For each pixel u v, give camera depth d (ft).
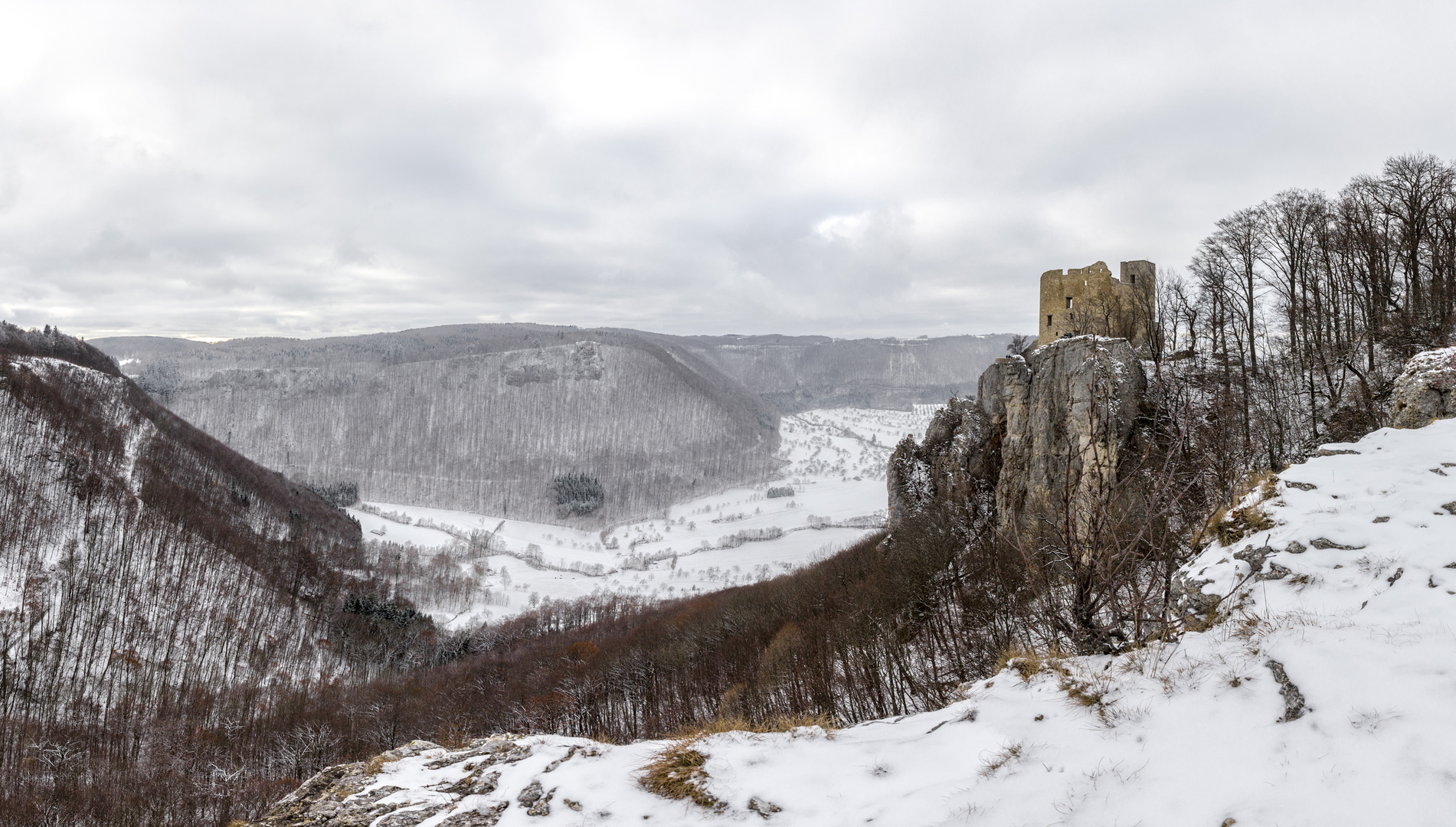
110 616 408.67
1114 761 28.22
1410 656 27.81
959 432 203.00
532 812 34.27
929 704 123.65
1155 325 186.60
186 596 462.19
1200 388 143.95
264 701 361.30
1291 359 166.30
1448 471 43.47
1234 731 27.71
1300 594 36.17
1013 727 33.22
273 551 597.93
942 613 150.20
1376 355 147.23
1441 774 22.38
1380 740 24.47
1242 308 172.35
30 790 249.55
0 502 453.58
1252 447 115.03
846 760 33.99
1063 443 137.69
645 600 647.97
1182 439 47.52
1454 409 61.82
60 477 506.48
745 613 266.16
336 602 562.66
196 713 337.93
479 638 516.73
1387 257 153.69
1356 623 31.42
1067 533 43.39
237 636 446.19
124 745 296.92
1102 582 40.81
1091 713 32.27
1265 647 32.12
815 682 160.97
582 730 233.55
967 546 165.78
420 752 44.57
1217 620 38.42
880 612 166.91
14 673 336.49
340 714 318.65
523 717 256.11
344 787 39.93
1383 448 51.52
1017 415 162.40
